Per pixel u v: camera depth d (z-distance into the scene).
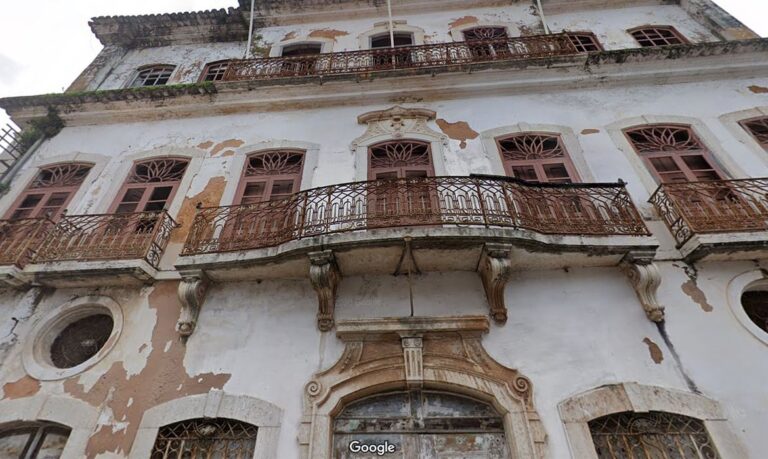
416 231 4.87
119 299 5.62
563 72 7.86
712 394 4.39
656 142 6.88
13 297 5.78
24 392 4.91
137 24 10.67
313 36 10.06
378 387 4.69
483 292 5.28
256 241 5.38
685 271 5.24
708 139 6.74
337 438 4.48
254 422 4.49
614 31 9.43
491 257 4.94
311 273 5.00
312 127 7.66
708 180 6.18
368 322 4.92
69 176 7.45
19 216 6.89
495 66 7.81
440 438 4.43
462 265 5.37
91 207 6.85
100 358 5.11
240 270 5.41
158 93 8.13
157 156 7.50
